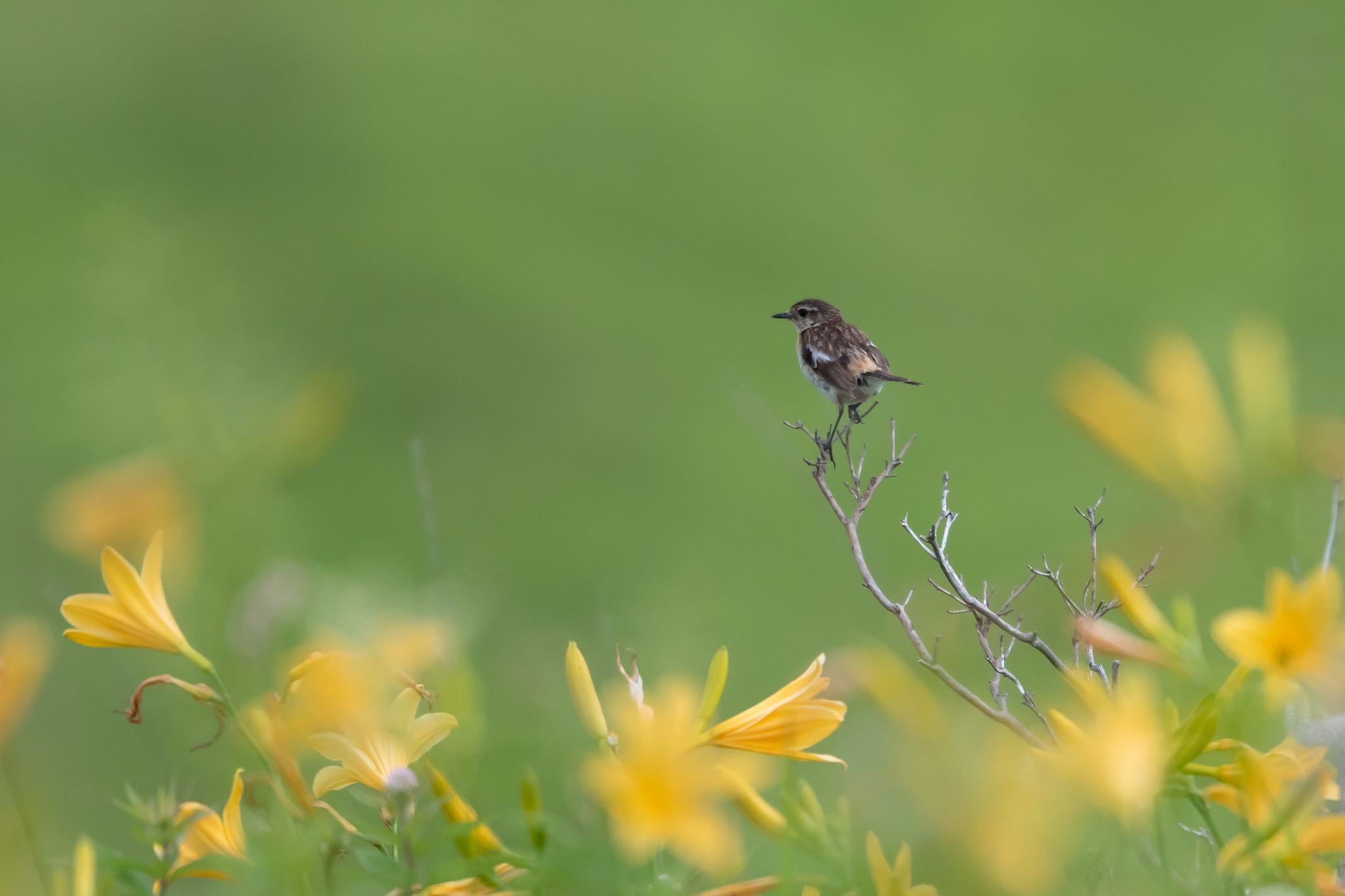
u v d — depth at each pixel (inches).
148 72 1478.8
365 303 1100.5
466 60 1604.3
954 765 132.9
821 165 1424.7
